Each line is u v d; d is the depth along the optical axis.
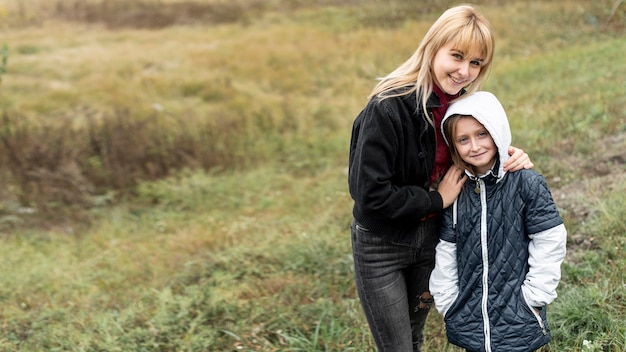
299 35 16.62
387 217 2.25
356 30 16.66
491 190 2.26
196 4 21.05
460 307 2.34
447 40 2.18
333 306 3.96
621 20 12.89
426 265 2.49
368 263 2.40
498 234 2.25
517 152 2.24
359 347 3.40
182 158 8.66
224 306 4.08
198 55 15.31
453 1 16.80
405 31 15.63
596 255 3.71
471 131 2.21
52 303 4.71
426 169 2.28
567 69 9.98
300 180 7.85
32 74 14.26
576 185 5.06
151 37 17.86
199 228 6.33
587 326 3.01
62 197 7.81
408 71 2.26
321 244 4.91
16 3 22.47
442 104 2.28
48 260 5.83
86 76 13.91
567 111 7.17
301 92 12.62
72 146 8.83
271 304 4.13
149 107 11.53
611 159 5.46
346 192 6.52
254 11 19.94
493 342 2.27
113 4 21.64
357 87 12.29
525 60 11.51
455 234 2.32
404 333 2.48
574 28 13.52
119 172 8.17
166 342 3.82
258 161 8.86
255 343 3.72
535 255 2.22
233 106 11.77
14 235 6.81
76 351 3.74
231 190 7.67
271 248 5.10
